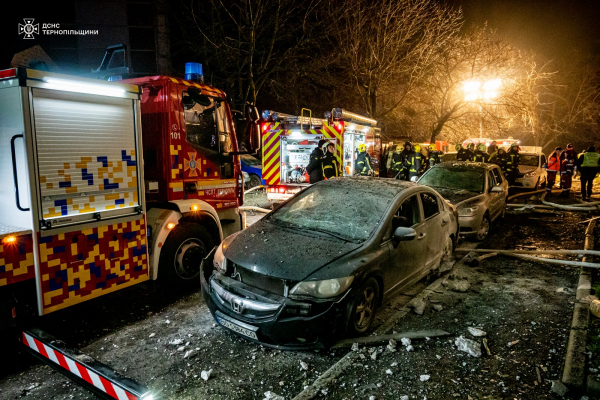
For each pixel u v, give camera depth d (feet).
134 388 8.29
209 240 17.10
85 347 12.22
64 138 11.00
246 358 11.68
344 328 11.87
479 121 73.00
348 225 14.19
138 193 13.39
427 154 49.73
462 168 29.14
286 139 31.58
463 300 16.12
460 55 61.16
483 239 26.45
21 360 11.64
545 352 12.12
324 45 64.90
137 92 13.09
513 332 13.39
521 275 19.34
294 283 11.45
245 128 16.76
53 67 14.94
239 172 19.02
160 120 15.11
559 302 15.96
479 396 10.03
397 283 14.46
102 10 59.31
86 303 15.55
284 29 57.52
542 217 34.78
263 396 9.98
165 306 15.34
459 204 25.25
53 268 10.97
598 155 43.29
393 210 14.62
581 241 26.12
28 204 10.34
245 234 14.29
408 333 12.85
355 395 9.95
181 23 61.46
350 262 12.19
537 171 51.06
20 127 10.11
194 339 12.76
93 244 12.03
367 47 61.87
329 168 27.66
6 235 9.84
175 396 9.92
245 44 54.90
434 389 10.26
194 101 16.12
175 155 15.40
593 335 12.69
